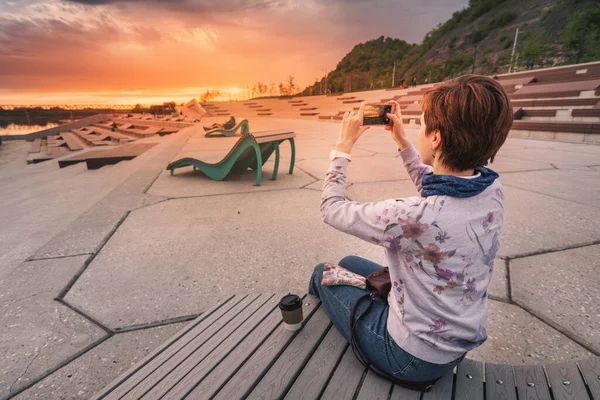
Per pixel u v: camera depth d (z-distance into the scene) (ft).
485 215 3.28
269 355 4.58
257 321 5.45
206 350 4.81
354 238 11.09
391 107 4.75
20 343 6.36
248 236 11.38
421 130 3.66
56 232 14.07
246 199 15.64
